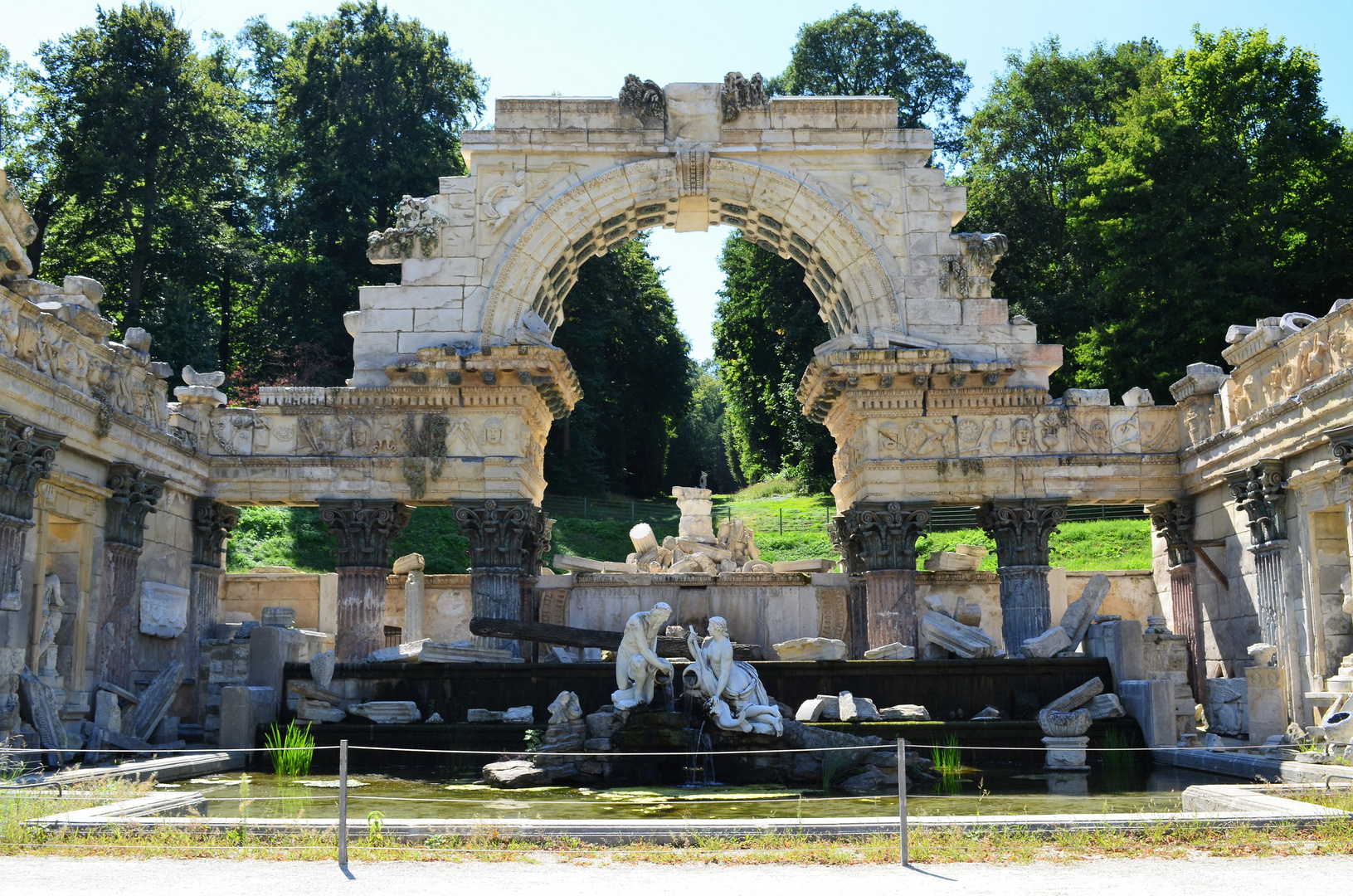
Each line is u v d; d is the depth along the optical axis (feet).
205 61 174.60
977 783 55.47
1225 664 84.69
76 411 68.64
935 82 184.96
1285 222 129.90
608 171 92.27
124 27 153.99
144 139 155.22
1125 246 134.62
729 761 57.77
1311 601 70.23
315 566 128.26
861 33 183.83
